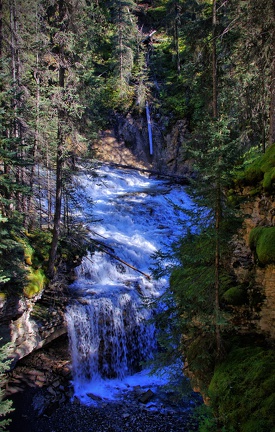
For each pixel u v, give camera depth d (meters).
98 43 37.00
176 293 7.96
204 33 12.16
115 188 27.59
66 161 14.13
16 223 10.70
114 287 15.59
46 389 11.48
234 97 13.68
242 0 11.46
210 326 7.28
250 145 15.15
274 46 10.83
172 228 22.12
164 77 38.38
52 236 15.18
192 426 10.19
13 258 10.84
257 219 7.79
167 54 40.38
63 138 13.05
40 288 12.58
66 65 12.79
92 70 13.53
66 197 15.08
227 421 6.00
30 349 11.79
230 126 13.87
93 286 15.58
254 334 7.30
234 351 6.98
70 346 13.00
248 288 7.52
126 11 34.22
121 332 14.26
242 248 8.08
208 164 6.39
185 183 30.58
